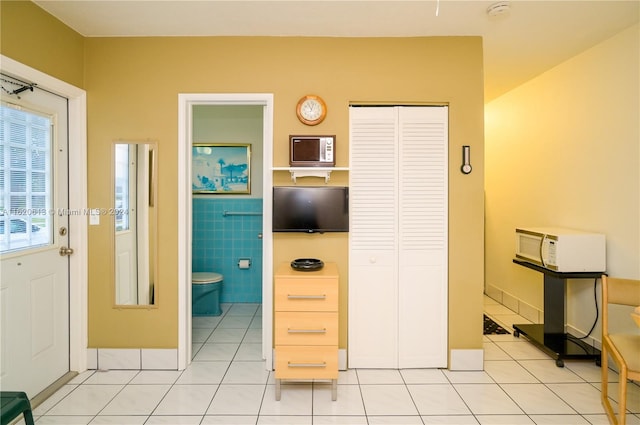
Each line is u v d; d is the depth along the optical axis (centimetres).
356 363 260
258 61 255
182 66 255
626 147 247
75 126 248
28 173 215
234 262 419
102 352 257
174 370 257
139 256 258
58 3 211
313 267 230
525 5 214
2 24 188
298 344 220
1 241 198
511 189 390
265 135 264
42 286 226
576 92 290
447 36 254
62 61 231
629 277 246
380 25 239
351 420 201
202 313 377
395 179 258
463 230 256
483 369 259
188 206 263
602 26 240
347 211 252
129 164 257
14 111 204
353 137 257
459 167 256
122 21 233
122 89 255
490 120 435
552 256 269
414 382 241
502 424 197
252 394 227
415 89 255
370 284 259
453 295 257
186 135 259
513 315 377
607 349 205
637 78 238
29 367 216
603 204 267
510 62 303
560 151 311
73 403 215
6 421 146
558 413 207
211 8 218
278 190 251
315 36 255
